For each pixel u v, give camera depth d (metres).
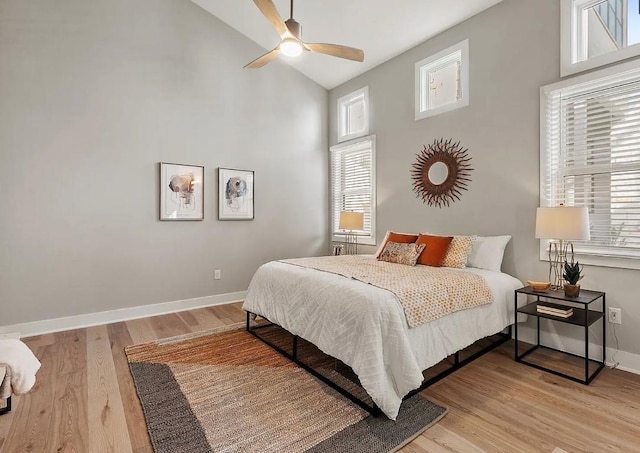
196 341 3.17
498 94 3.36
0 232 3.22
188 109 4.22
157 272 4.05
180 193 4.18
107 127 3.71
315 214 5.49
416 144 4.20
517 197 3.22
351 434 1.79
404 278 2.54
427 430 1.84
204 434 1.80
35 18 3.34
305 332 2.51
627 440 1.74
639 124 2.54
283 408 2.05
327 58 4.78
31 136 3.33
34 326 3.37
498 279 2.92
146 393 2.22
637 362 2.51
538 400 2.13
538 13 3.04
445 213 3.88
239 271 4.70
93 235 3.66
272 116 4.97
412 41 4.12
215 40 4.42
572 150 2.89
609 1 2.73
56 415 1.98
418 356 2.12
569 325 2.86
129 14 3.82
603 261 2.66
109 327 3.58
